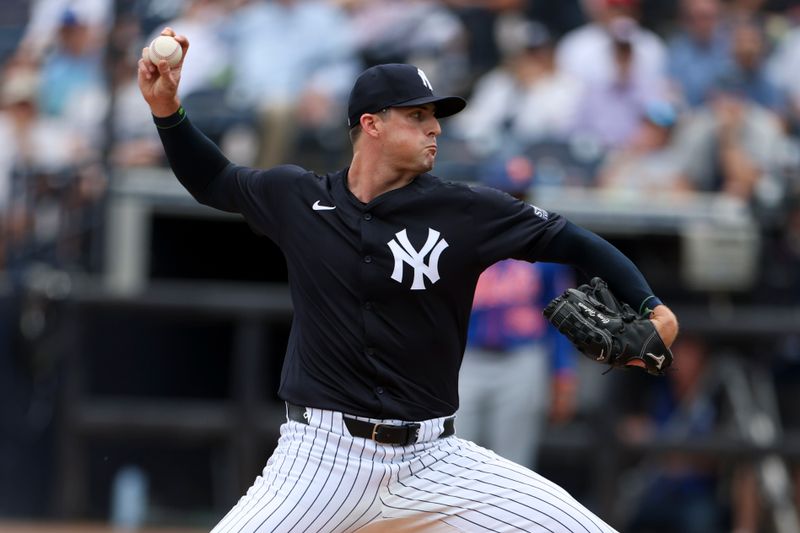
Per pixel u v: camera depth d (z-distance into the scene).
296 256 12.91
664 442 26.52
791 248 28.09
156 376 31.14
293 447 12.80
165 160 28.22
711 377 28.00
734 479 27.19
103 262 28.00
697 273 27.88
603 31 28.45
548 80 28.36
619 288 12.59
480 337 23.28
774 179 27.97
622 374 26.70
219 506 29.73
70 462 27.03
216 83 28.36
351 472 12.57
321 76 28.31
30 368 26.95
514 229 12.70
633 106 28.12
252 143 28.16
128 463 29.69
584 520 12.57
